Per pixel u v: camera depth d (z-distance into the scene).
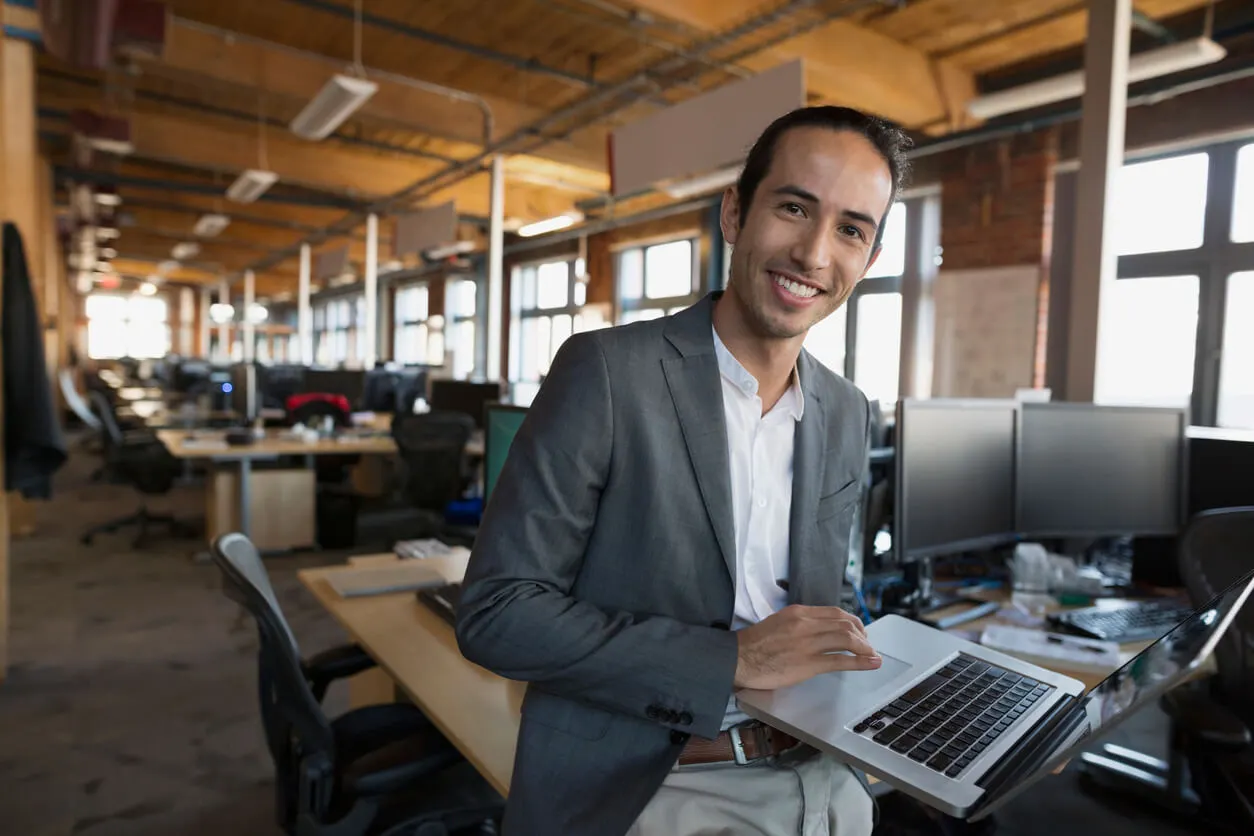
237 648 3.60
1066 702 0.98
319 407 6.17
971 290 6.34
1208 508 2.32
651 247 10.19
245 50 6.13
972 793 0.75
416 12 5.62
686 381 0.91
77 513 6.58
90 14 4.21
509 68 6.62
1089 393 3.19
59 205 12.55
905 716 0.90
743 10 4.91
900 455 1.84
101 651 3.53
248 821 2.25
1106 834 2.24
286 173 9.02
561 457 0.84
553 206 10.61
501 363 12.91
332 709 2.93
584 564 0.89
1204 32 4.80
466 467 5.25
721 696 0.81
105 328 23.38
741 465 0.96
